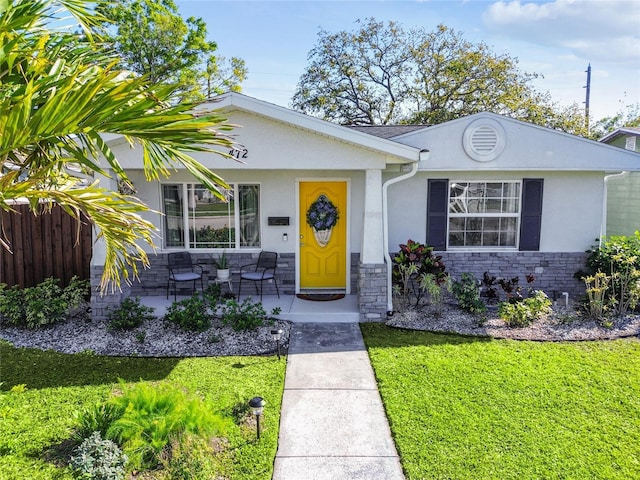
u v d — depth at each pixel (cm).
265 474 393
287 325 803
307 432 465
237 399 514
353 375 600
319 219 979
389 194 973
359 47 2742
